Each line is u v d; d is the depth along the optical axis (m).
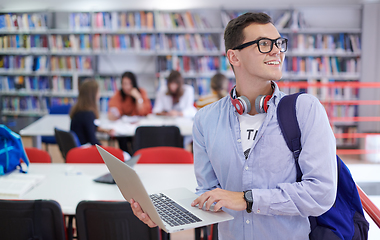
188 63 6.00
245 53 1.02
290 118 1.02
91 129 3.59
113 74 6.25
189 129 3.88
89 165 2.67
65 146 3.53
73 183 2.28
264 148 1.05
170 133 3.64
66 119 4.66
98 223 1.74
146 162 2.79
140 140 3.65
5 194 2.06
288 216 1.09
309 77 5.76
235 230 1.13
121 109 4.76
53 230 1.76
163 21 5.91
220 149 1.12
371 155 5.18
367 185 3.32
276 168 1.05
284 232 1.09
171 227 0.94
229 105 1.14
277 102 1.06
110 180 2.27
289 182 1.05
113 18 5.96
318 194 0.96
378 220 1.40
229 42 1.08
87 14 6.02
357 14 5.84
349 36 5.67
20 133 3.89
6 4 6.16
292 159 1.04
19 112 6.48
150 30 5.93
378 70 5.68
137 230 1.74
